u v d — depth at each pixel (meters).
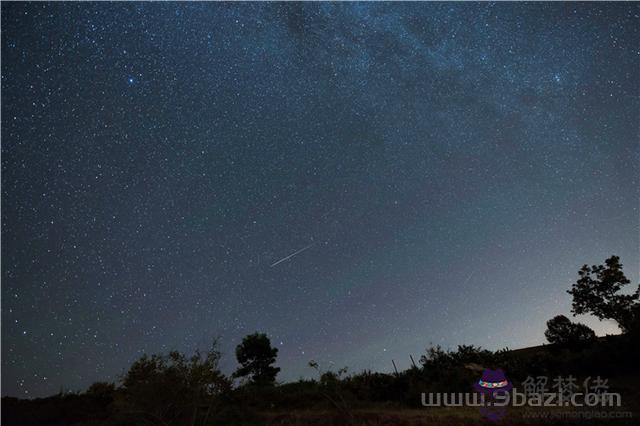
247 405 15.96
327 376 14.37
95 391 18.92
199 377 11.25
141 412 11.08
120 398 11.56
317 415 14.43
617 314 19.69
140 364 11.34
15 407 17.12
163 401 11.20
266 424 13.48
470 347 20.77
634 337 16.45
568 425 9.60
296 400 17.95
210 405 11.83
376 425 11.76
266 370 24.73
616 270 20.45
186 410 12.60
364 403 16.33
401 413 13.38
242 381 12.12
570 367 16.98
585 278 21.31
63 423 15.57
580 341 19.66
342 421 12.85
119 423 13.30
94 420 15.38
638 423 9.26
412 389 16.52
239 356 25.31
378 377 18.67
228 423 13.87
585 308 20.95
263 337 25.98
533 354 19.91
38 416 16.20
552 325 21.06
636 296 20.00
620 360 16.31
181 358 11.42
